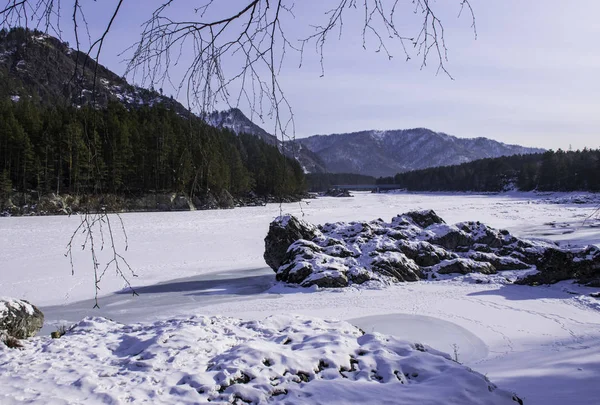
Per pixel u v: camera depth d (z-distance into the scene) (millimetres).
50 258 26062
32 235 35438
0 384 6055
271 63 2639
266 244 24047
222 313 15797
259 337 7969
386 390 5543
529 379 8742
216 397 5582
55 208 52938
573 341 12047
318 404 5230
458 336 12844
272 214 56969
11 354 7617
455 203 88438
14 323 9734
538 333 12961
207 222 47250
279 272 21250
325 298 17625
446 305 16250
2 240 32844
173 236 36469
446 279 20906
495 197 113688
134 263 25484
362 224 25844
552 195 101625
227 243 33312
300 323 8812
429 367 6188
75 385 5984
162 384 5973
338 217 55750
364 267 21047
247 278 22172
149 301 17672
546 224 46844
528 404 7148
